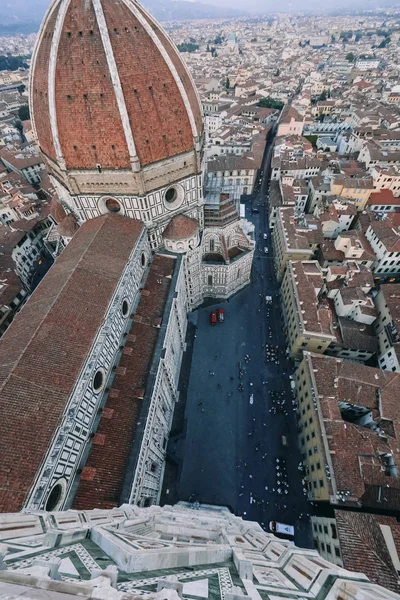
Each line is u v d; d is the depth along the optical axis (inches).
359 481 2150.6
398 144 6146.7
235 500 2488.9
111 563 636.7
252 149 6003.9
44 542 712.4
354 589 659.4
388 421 2479.1
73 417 1550.2
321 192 4815.5
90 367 1736.0
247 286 4089.6
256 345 3457.2
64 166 2402.8
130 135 2225.6
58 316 1796.3
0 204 4522.6
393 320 3009.4
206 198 3181.6
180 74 2465.6
